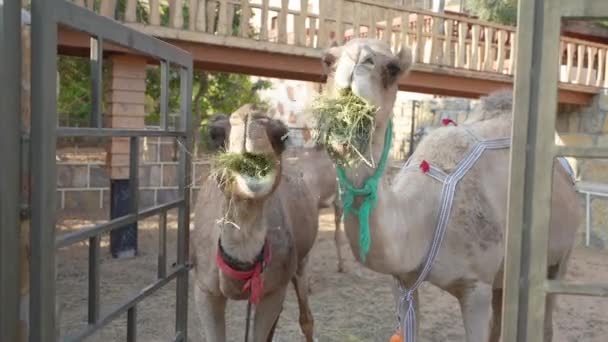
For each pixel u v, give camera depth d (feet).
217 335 12.54
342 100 9.25
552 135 6.78
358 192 9.74
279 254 12.35
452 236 11.75
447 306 22.98
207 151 11.12
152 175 38.60
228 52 29.53
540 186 6.84
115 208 26.40
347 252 31.58
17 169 7.73
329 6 34.88
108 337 18.25
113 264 26.73
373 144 9.80
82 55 27.22
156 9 26.68
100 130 9.59
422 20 36.32
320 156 23.66
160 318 20.33
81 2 24.14
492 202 12.30
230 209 10.39
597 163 38.45
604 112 42.93
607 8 6.59
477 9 59.57
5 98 7.50
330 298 23.54
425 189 11.89
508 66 41.65
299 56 31.42
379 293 24.27
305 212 15.46
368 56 9.17
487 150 12.87
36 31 7.72
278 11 30.48
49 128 7.90
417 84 36.88
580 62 42.75
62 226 31.86
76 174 35.63
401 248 10.85
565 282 6.86
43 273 7.86
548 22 6.74
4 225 7.56
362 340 19.11
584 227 35.22
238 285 11.19
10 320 7.68
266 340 13.97
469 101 52.85
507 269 6.93
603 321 21.38
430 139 13.30
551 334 14.92
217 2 29.78
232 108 52.80
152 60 26.43
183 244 13.87
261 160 9.77
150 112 49.11
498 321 15.05
